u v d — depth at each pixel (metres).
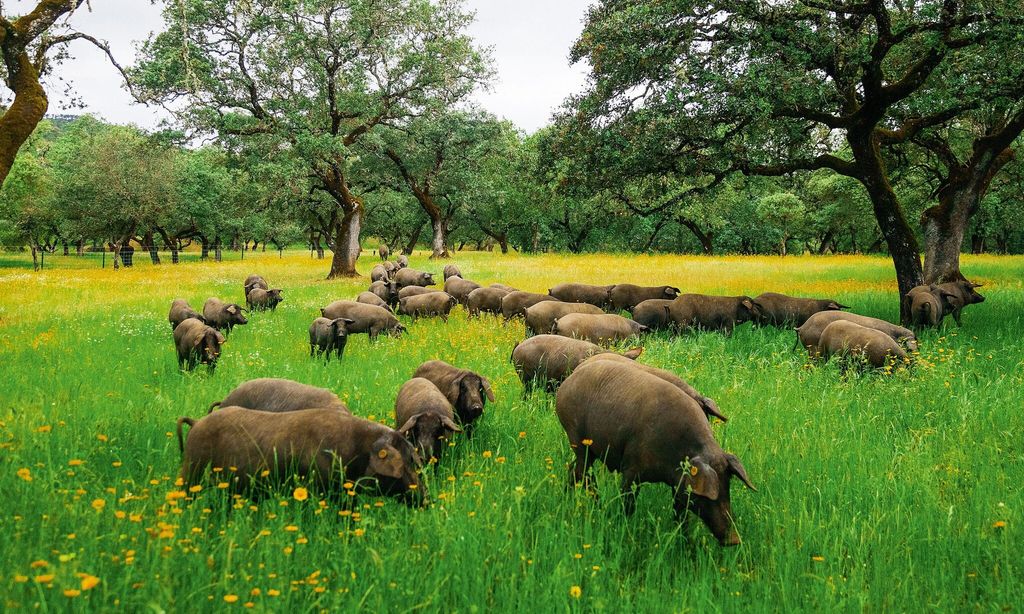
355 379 9.57
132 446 6.38
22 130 15.48
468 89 34.00
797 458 6.46
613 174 16.27
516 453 6.49
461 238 71.94
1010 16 12.06
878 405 8.48
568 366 8.67
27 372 9.88
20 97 15.59
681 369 10.33
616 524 5.17
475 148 42.50
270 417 5.34
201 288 26.30
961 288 16.80
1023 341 11.92
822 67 14.60
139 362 11.33
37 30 15.37
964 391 8.48
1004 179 28.48
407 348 12.55
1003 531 4.90
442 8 33.31
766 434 7.12
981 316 15.95
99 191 45.72
